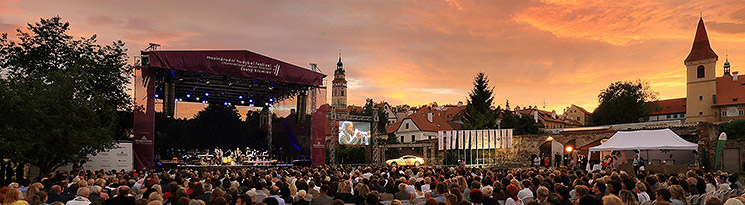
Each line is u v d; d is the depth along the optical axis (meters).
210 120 39.22
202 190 9.59
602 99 86.50
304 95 33.94
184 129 38.16
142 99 26.72
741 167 32.59
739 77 76.12
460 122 85.06
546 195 8.01
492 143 40.53
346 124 39.22
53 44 29.09
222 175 16.72
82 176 15.16
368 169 20.38
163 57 27.06
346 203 9.73
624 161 38.34
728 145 33.41
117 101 30.00
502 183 11.38
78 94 21.05
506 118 68.06
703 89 76.81
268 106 40.25
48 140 19.89
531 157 41.16
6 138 17.58
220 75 29.62
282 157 37.97
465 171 17.34
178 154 36.19
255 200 8.94
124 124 29.84
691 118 77.62
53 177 14.92
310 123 34.09
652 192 9.82
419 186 10.80
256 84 33.50
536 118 90.19
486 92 60.19
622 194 6.97
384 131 79.06
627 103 81.88
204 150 38.69
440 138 40.09
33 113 18.19
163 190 11.87
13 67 27.12
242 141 39.94
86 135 20.45
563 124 108.12
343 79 132.75
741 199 7.35
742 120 38.22
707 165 32.91
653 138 27.91
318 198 9.48
